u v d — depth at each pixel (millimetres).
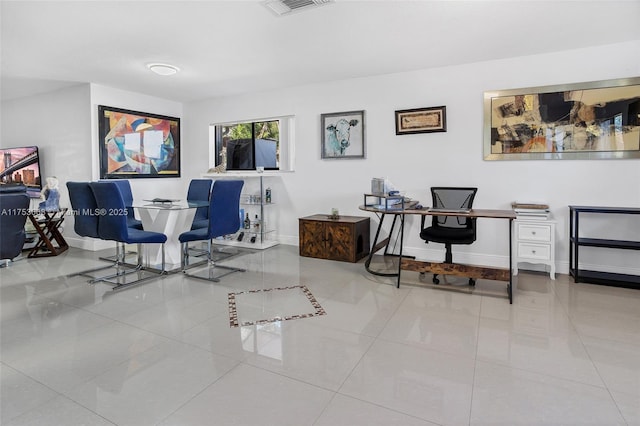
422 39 3424
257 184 5750
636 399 1750
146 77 4695
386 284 3615
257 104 5594
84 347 2312
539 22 3061
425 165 4488
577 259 3564
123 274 3850
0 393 1829
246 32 3229
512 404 1721
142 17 2920
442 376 1965
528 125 3941
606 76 3609
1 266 4316
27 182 5816
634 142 3549
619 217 3674
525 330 2531
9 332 2533
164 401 1763
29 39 3365
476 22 3055
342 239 4523
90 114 5027
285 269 4180
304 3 2713
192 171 6328
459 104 4258
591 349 2252
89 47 3582
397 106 4598
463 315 2811
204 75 4621
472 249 4324
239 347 2309
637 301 3078
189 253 4957
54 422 1614
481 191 4215
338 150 5004
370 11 2846
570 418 1620
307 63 4152
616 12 2877
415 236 4637
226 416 1649
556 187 3885
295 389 1853
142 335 2482
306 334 2492
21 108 5863
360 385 1887
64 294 3326
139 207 3908
